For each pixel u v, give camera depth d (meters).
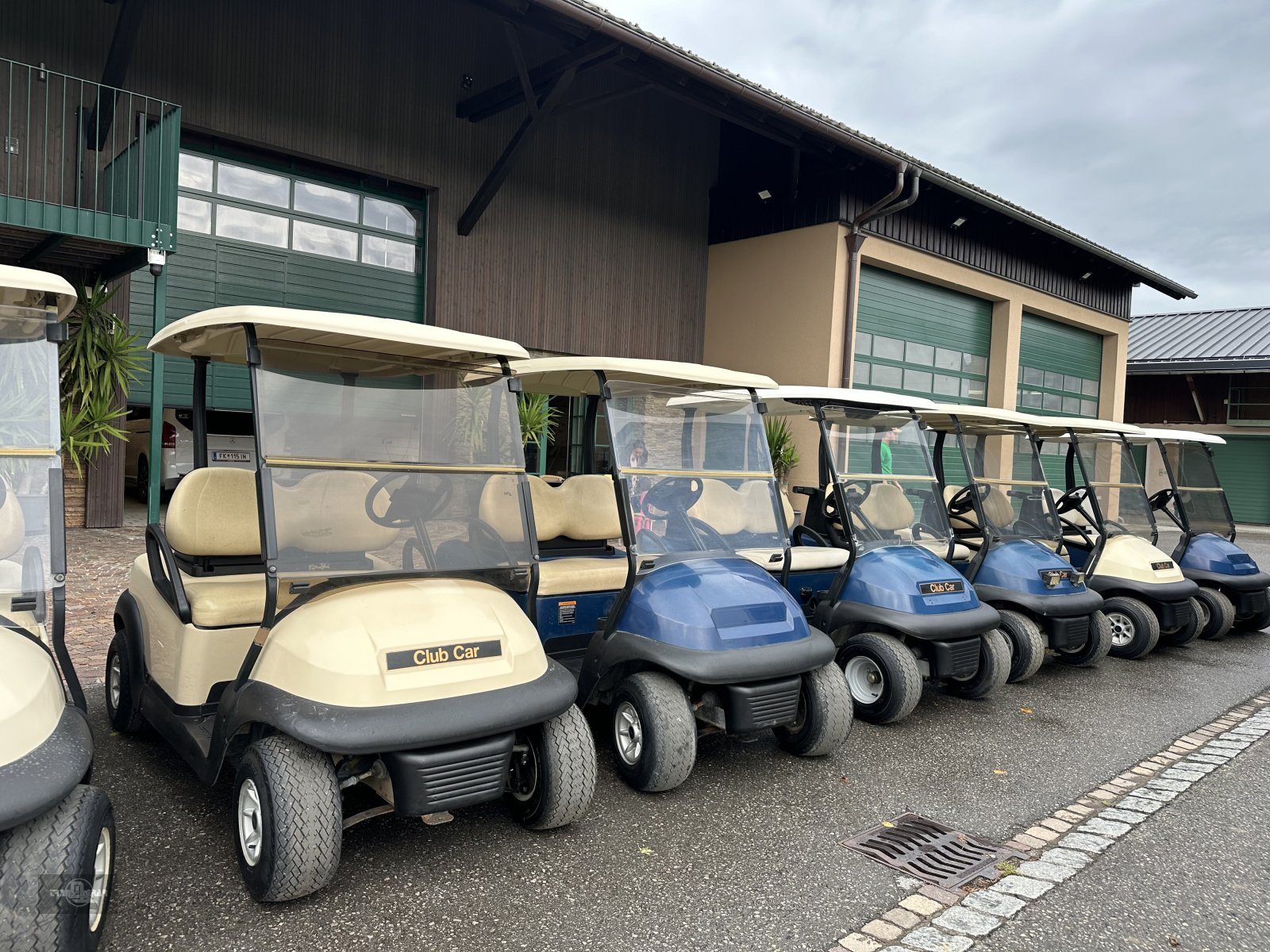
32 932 1.78
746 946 2.29
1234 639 6.77
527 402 7.44
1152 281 16.27
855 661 4.27
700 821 3.04
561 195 10.60
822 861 2.79
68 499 7.82
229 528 3.28
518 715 2.48
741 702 3.18
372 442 2.72
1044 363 15.32
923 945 2.33
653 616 3.24
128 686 3.38
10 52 6.85
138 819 2.82
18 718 1.89
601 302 11.13
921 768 3.66
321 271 8.92
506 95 9.05
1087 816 3.25
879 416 4.72
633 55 8.21
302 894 2.33
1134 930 2.46
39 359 2.36
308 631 2.43
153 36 7.46
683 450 3.66
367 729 2.25
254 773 2.36
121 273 6.98
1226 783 3.64
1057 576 5.04
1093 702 4.81
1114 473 6.30
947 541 4.77
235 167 8.30
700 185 12.26
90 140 7.25
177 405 8.24
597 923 2.37
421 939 2.24
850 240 11.20
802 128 10.17
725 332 12.30
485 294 9.92
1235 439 20.56
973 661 4.29
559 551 4.43
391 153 9.03
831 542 5.02
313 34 8.40
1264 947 2.40
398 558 2.70
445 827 2.89
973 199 11.70
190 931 2.22
